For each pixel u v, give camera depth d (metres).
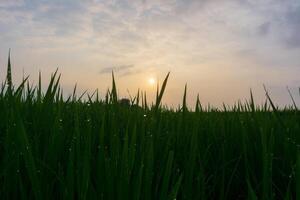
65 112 2.52
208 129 2.73
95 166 1.70
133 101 2.55
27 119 2.21
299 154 1.46
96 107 2.92
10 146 1.75
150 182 1.41
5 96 2.38
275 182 2.05
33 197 1.51
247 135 2.30
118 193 1.33
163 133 2.42
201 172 1.78
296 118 2.84
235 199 2.10
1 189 1.61
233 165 2.24
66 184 1.53
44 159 1.68
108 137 2.12
